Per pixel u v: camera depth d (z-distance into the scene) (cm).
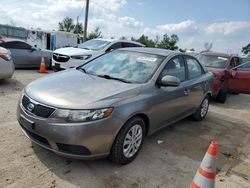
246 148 499
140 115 384
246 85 902
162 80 413
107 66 462
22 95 369
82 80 392
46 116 321
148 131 414
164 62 454
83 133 312
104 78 414
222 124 638
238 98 1059
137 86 386
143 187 327
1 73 734
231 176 381
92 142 319
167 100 439
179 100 483
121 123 338
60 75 422
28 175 320
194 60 585
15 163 341
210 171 279
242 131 602
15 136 416
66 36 2412
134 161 385
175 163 398
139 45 1198
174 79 409
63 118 313
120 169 359
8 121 477
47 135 318
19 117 354
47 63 1196
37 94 344
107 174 343
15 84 790
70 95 336
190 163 404
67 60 979
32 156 362
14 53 1076
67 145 316
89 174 338
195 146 474
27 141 403
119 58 479
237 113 779
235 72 918
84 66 484
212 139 523
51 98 330
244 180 375
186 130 556
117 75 428
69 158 343
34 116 328
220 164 417
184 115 537
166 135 511
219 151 469
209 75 636
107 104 327
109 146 336
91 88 362
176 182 347
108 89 363
